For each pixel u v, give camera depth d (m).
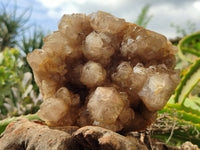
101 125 0.13
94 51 0.14
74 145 0.12
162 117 0.20
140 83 0.13
